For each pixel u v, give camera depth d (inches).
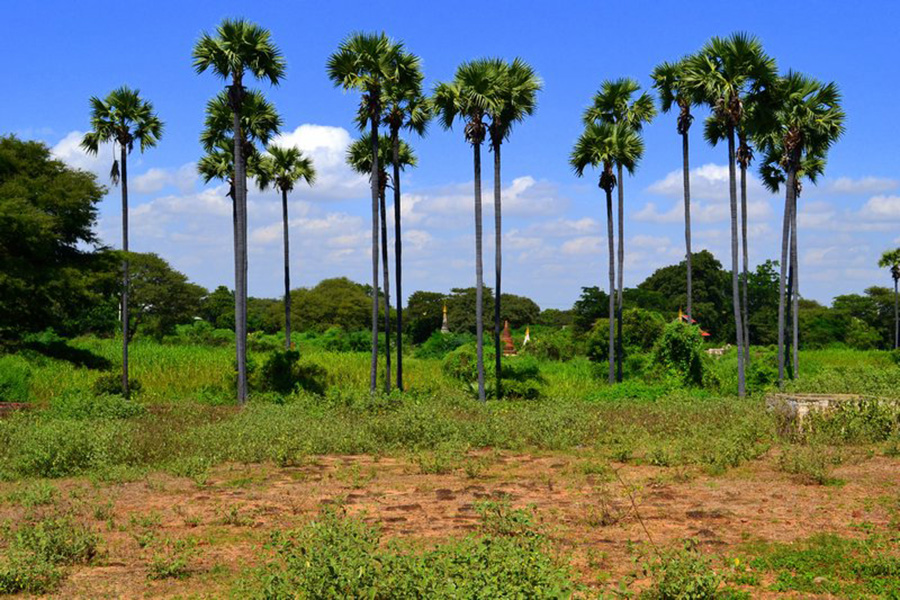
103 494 491.8
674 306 3157.0
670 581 281.3
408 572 242.1
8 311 1166.3
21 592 301.9
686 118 1470.2
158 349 1689.2
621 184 1409.9
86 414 868.0
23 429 687.1
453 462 589.9
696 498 456.8
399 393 1086.4
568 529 386.6
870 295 3668.8
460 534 376.2
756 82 1150.3
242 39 1143.6
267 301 4313.5
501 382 1250.0
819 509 420.5
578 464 585.6
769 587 300.7
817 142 1262.3
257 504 460.1
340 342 2301.9
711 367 1360.7
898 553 335.3
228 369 1370.6
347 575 236.2
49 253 1210.6
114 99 1229.1
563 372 1612.9
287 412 856.9
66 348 1354.6
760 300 3233.3
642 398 1155.9
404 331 3206.2
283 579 256.1
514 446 681.0
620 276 1422.2
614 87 1481.3
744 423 672.4
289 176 1662.2
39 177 1215.6
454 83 1137.4
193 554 354.6
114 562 344.2
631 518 411.8
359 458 652.1
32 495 459.5
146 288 2340.1
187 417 873.5
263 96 1369.3
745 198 1489.9
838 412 642.8
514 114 1170.0
